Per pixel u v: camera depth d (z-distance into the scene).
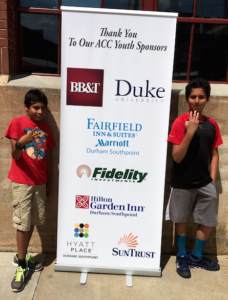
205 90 2.15
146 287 2.32
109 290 2.27
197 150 2.26
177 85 2.77
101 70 2.12
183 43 2.82
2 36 2.49
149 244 2.40
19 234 2.30
